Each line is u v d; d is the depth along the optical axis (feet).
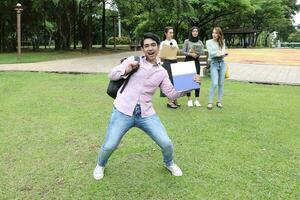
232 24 180.34
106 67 51.55
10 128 20.43
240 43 186.39
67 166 15.19
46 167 15.08
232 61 69.00
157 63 13.16
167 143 13.47
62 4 90.27
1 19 92.89
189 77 15.25
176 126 21.07
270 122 22.54
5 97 28.68
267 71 50.93
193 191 13.20
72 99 28.27
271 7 175.63
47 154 16.52
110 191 13.10
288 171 15.10
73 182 13.76
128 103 12.97
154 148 17.28
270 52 107.96
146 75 12.86
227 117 23.47
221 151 17.19
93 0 93.56
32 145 17.67
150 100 13.29
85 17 102.22
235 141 18.66
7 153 16.57
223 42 25.13
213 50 24.88
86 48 104.73
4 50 94.73
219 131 20.30
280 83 38.55
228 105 27.25
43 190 13.15
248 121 22.63
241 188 13.51
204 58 41.55
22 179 13.97
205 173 14.66
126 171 14.75
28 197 12.66
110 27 185.16
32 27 103.60
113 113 13.37
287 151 17.43
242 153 16.98
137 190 13.20
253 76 44.78
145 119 13.20
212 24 151.12
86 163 15.53
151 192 13.07
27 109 24.84
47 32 127.54
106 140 13.69
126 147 17.33
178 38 159.63
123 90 13.10
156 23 132.77
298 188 13.62
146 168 15.06
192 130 20.36
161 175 14.42
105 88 33.32
